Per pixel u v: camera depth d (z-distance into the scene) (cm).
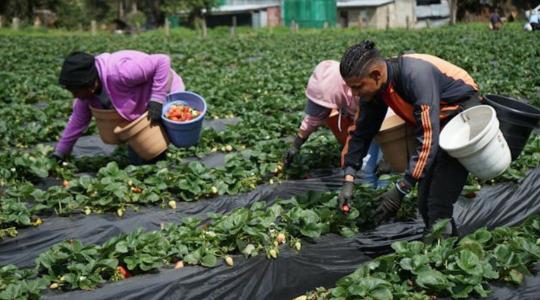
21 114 1129
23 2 4866
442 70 512
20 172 795
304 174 805
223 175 762
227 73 1783
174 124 788
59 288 511
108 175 721
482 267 476
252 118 1040
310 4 5459
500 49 2270
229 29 4578
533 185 750
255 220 563
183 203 718
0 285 493
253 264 546
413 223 639
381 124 558
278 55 2402
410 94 498
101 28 5056
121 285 509
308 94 696
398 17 5478
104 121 780
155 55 769
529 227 562
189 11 5078
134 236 552
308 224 579
